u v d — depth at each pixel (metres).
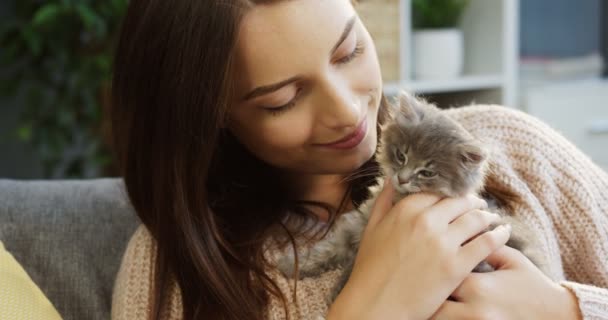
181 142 1.16
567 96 3.03
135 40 1.17
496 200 1.30
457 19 2.88
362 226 1.25
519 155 1.37
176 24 1.10
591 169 1.41
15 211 1.56
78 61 2.69
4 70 2.87
